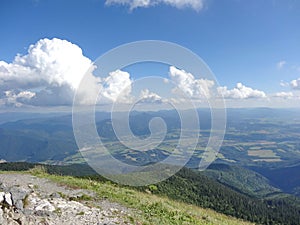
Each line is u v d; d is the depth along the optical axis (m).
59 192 17.05
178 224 14.88
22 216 11.17
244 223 24.00
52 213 12.37
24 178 22.09
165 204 19.11
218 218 20.92
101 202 16.33
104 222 12.31
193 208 23.38
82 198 16.64
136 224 12.88
